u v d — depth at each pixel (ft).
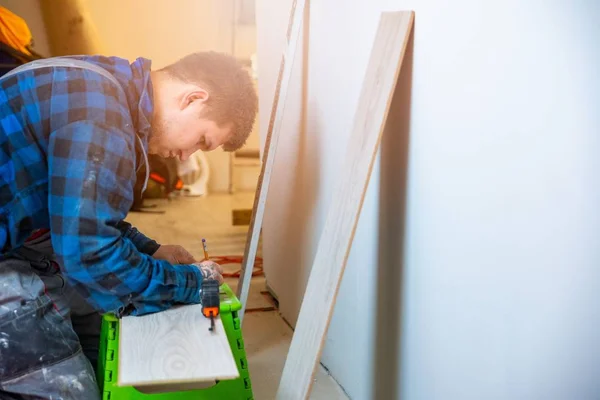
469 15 4.30
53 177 4.88
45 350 5.43
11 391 5.35
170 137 5.64
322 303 5.37
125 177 5.04
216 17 16.56
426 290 5.19
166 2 16.28
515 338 4.00
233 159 17.28
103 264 4.93
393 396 5.99
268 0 9.66
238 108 5.70
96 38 16.07
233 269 12.07
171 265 5.54
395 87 5.54
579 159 3.32
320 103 7.55
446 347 4.91
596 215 3.24
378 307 6.22
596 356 3.32
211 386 5.73
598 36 3.14
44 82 5.02
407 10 5.24
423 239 5.18
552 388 3.68
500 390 4.20
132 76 5.39
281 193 9.53
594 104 3.20
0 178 5.16
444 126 4.72
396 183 5.64
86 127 4.89
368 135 5.29
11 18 14.88
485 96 4.16
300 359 5.49
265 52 10.00
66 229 4.83
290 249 9.18
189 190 16.98
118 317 5.31
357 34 6.31
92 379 5.69
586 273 3.34
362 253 6.59
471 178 4.38
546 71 3.54
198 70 5.59
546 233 3.62
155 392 5.58
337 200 5.56
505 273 4.06
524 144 3.77
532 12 3.63
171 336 4.91
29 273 5.59
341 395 7.32
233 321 5.77
